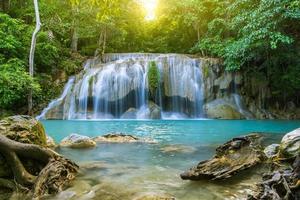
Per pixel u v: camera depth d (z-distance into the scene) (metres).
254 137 8.89
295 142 5.55
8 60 16.42
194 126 13.58
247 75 20.20
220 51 20.30
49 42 19.55
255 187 4.25
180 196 4.02
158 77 19.23
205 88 19.69
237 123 15.16
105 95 18.69
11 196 4.13
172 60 19.92
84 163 5.90
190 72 19.88
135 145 8.07
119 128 12.67
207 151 7.22
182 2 24.94
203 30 26.14
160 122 15.71
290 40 16.53
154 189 4.31
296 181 3.49
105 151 7.18
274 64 19.97
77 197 4.00
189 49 26.81
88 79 18.66
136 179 4.82
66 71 20.03
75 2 6.09
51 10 20.70
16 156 4.59
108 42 25.64
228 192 4.16
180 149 7.48
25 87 15.30
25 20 21.41
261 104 20.08
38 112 17.38
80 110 18.22
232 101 19.64
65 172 4.67
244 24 19.44
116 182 4.65
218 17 23.92
